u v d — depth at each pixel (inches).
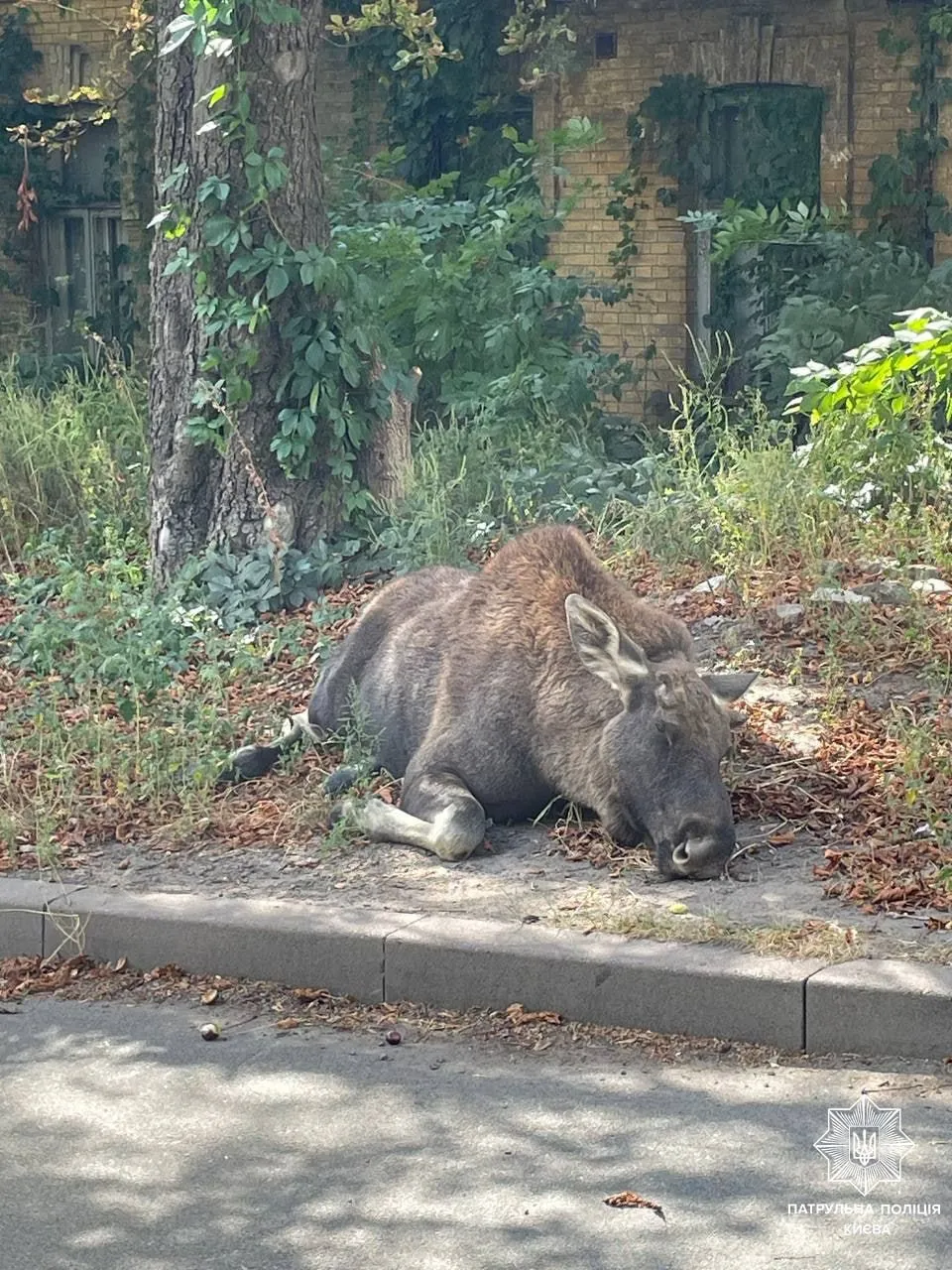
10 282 919.0
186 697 398.6
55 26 889.5
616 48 746.2
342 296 480.4
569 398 640.4
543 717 309.4
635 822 296.4
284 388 481.1
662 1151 210.7
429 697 337.1
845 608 402.3
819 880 282.2
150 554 498.0
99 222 911.0
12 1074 243.4
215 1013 264.7
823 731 348.8
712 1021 246.1
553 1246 189.2
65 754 365.7
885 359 378.6
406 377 494.9
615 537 476.1
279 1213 199.3
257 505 482.0
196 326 482.9
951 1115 217.9
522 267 689.6
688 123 739.4
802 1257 185.2
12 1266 189.9
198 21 452.4
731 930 259.0
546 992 255.6
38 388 768.9
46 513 558.6
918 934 256.5
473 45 778.2
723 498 467.5
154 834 326.6
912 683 369.1
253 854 313.4
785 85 727.7
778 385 639.1
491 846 309.6
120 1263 189.8
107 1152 217.0
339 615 447.2
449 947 261.3
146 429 591.2
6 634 457.1
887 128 705.0
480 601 333.7
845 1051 239.3
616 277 757.9
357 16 797.9
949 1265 183.2
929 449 476.7
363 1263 187.6
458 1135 217.8
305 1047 249.4
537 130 765.3
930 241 707.4
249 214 475.8
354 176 761.0
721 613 416.2
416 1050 247.0
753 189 736.3
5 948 295.3
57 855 315.9
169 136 480.7
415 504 489.1
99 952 287.6
